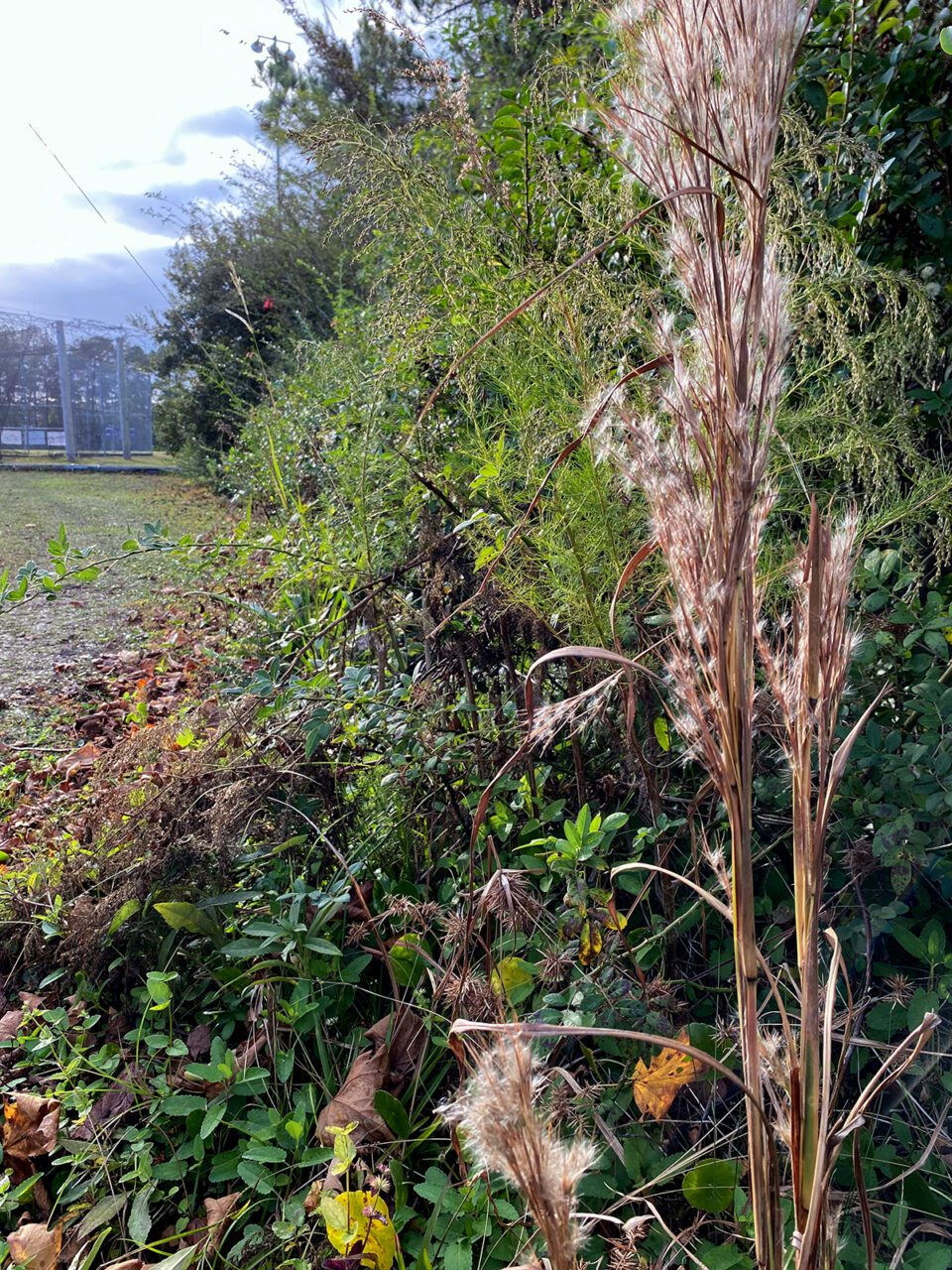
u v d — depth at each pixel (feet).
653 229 6.13
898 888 5.13
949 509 6.22
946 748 5.38
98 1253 5.39
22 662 16.44
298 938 6.02
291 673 7.85
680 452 2.81
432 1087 5.57
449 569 7.02
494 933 5.97
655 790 5.45
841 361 6.80
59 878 7.59
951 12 7.88
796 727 2.94
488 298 7.25
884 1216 4.72
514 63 16.37
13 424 68.44
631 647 5.93
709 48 2.51
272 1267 5.02
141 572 20.45
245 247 37.32
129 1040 6.36
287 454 15.74
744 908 2.93
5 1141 5.93
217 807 6.49
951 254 8.03
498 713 6.84
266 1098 6.04
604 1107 4.83
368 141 8.23
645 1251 4.63
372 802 6.95
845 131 8.26
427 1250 4.85
